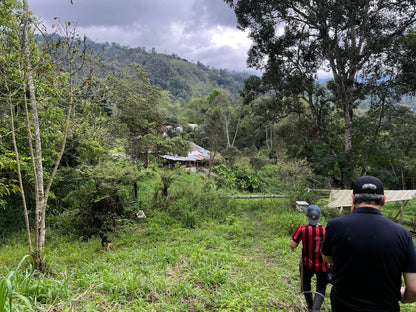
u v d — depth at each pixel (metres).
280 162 21.11
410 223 11.91
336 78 18.16
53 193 12.45
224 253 6.47
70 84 6.09
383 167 20.19
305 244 3.70
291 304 4.07
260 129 22.72
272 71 19.23
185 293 3.98
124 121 23.94
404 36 15.80
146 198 13.34
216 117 55.19
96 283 4.22
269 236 9.33
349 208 13.89
